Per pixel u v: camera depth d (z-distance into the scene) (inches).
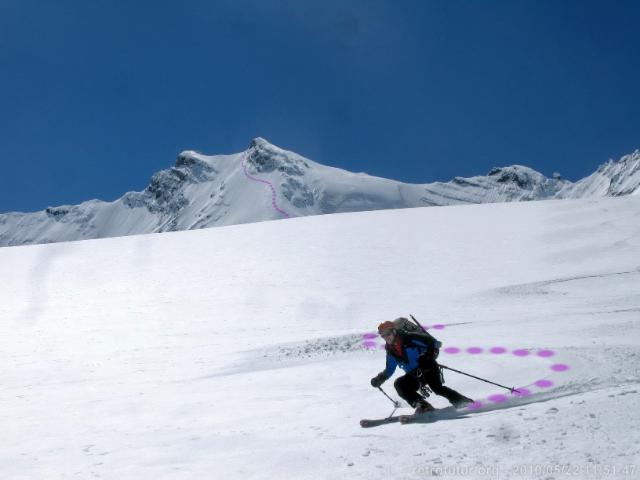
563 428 197.2
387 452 204.5
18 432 327.6
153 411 355.9
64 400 434.6
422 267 1280.8
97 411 373.7
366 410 297.6
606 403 218.5
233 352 639.8
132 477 211.3
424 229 1656.0
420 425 241.3
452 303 948.0
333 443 227.8
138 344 768.9
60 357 705.6
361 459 200.7
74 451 264.7
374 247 1494.8
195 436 270.1
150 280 1321.4
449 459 185.9
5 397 474.9
